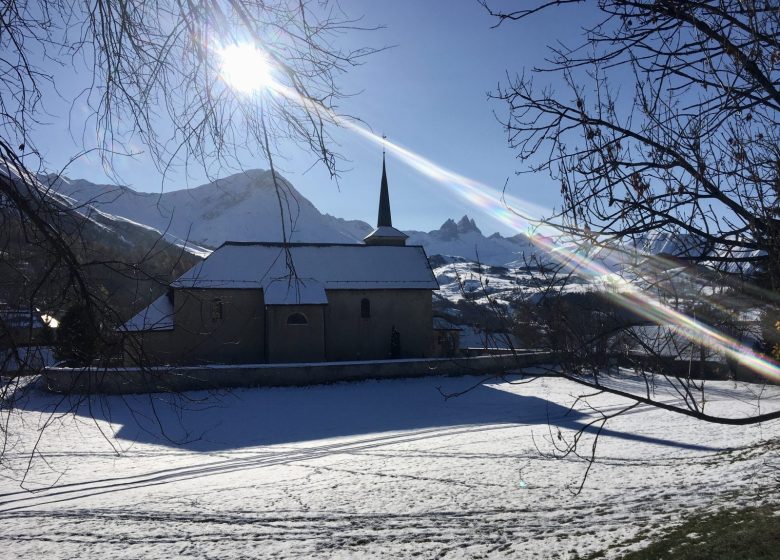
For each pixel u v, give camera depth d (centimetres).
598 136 439
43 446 2209
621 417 2492
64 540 1176
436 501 1358
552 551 973
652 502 1201
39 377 504
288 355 4616
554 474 1541
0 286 452
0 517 1355
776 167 413
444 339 4978
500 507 1270
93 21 462
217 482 1717
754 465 1425
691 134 430
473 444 2127
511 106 461
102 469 1938
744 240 410
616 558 885
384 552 1049
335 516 1286
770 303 416
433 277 5256
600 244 429
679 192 414
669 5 401
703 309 428
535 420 2723
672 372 439
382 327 5106
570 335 456
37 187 434
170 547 1123
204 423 2845
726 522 973
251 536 1175
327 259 5206
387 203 6600
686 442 1873
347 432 2664
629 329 441
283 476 1759
